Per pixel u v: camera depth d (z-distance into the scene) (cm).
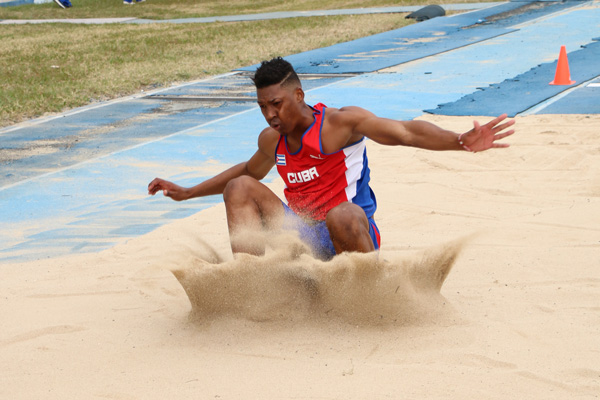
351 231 517
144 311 591
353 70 2202
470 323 531
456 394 422
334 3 4988
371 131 520
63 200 1007
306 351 493
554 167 1053
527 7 3872
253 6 5256
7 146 1390
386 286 532
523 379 438
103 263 726
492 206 877
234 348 505
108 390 448
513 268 656
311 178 551
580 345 487
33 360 501
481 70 2084
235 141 1362
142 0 5866
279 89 515
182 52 2792
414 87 1864
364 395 425
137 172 1155
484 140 482
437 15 3675
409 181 1010
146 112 1717
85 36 3525
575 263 662
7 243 820
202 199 982
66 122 1625
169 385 451
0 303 622
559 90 1697
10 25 4297
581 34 2722
